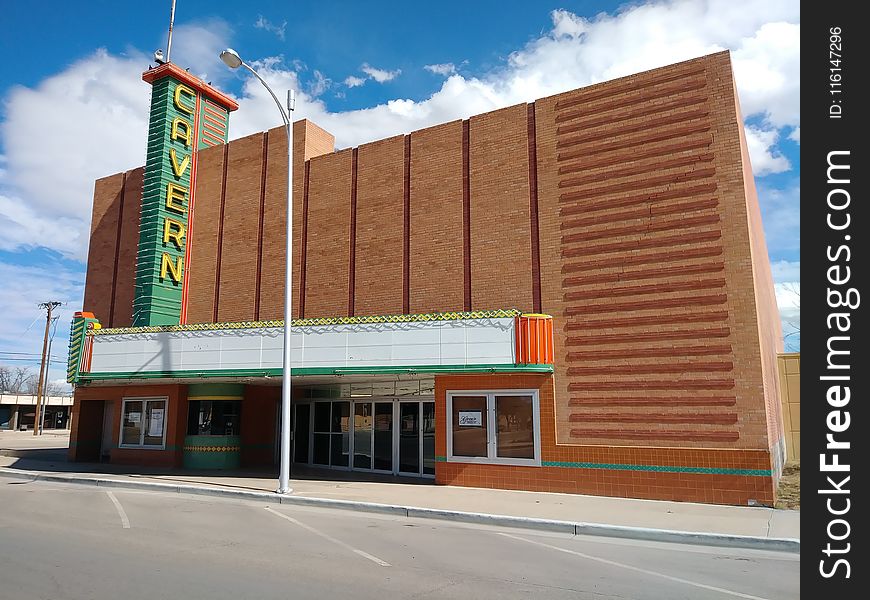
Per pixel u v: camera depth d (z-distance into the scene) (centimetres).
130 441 2191
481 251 1697
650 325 1448
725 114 1440
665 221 1467
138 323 2122
